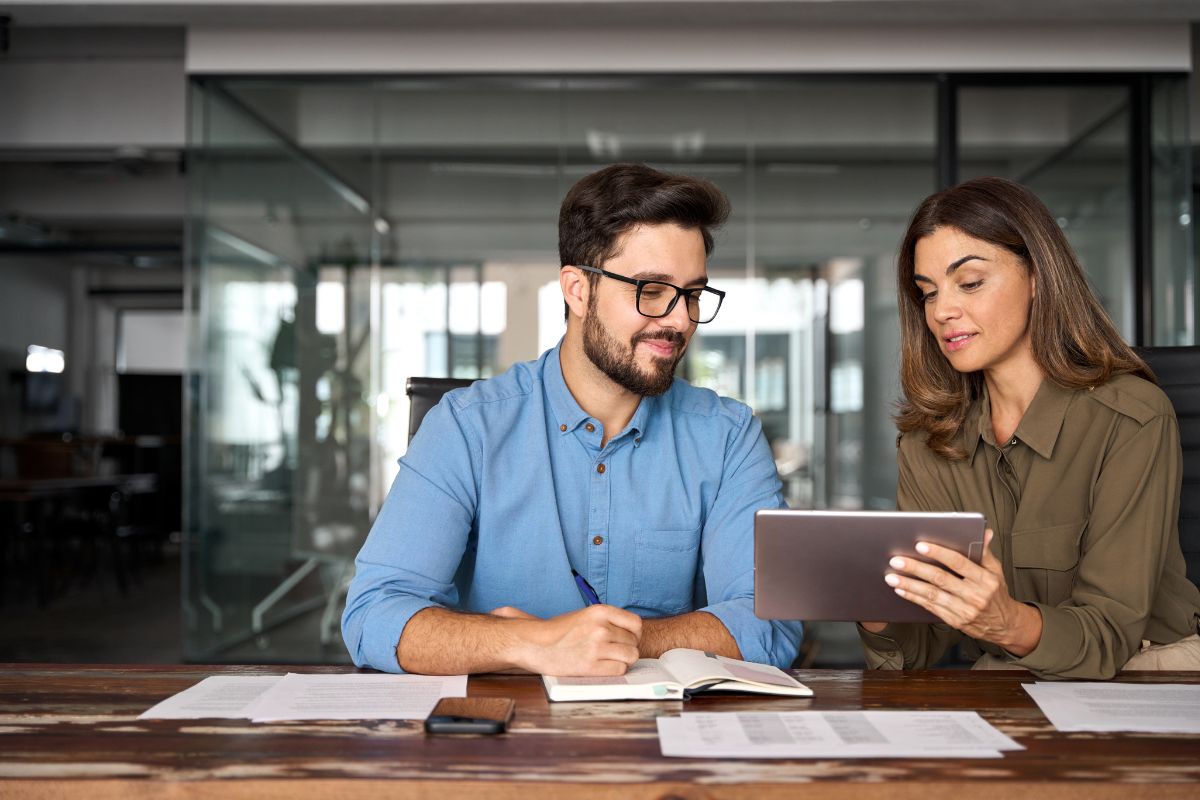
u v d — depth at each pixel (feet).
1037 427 4.97
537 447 4.89
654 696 3.57
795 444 13.07
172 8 12.52
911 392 5.44
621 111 13.48
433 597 4.56
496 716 3.21
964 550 3.78
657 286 4.53
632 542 4.93
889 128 13.41
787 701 3.57
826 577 3.85
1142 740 3.10
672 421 5.09
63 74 17.07
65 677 3.98
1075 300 4.98
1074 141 13.39
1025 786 2.71
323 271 13.53
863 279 13.28
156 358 40.83
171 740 3.11
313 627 13.38
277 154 13.64
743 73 13.46
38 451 22.13
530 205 13.48
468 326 13.44
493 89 13.56
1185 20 13.34
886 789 2.71
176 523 31.01
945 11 12.47
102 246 26.76
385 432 13.43
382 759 2.92
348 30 13.62
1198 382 5.49
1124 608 4.35
